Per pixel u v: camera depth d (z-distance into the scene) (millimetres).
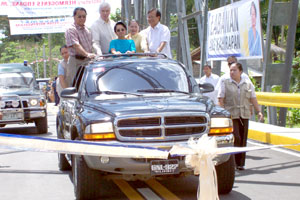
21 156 9719
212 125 5457
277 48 40719
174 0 20391
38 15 24672
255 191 6035
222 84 7688
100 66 6707
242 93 7602
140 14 26484
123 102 5691
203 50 17188
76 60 8781
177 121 5312
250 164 8164
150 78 6500
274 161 8398
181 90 6461
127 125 5199
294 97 11312
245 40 13195
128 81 6398
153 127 5207
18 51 79250
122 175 5398
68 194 6098
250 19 12805
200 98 6055
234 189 6168
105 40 9250
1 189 6547
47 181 7016
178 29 18656
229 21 14289
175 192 5969
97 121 5219
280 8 12391
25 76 15070
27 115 13898
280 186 6344
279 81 13047
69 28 8719
